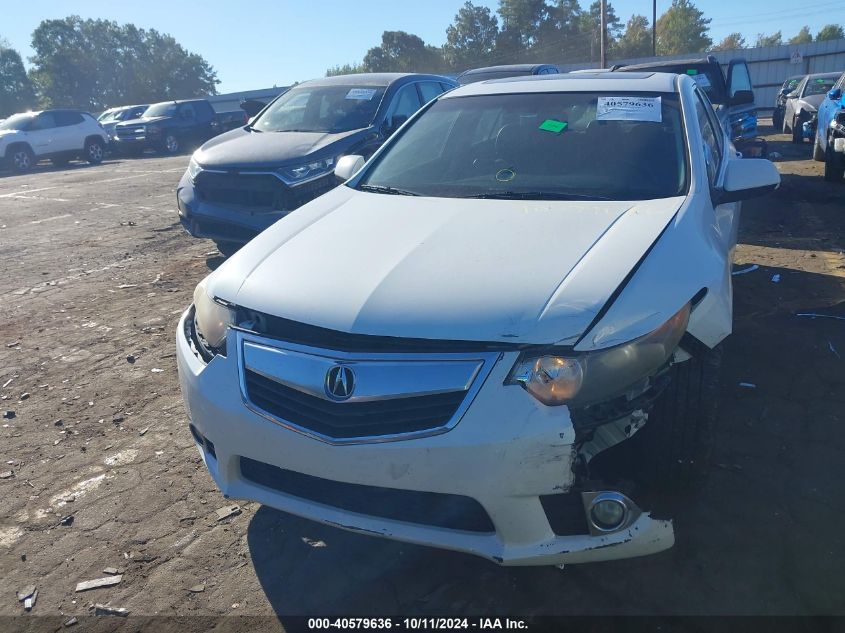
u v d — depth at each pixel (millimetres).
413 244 2695
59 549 2891
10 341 5242
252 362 2451
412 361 2205
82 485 3336
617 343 2197
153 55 97562
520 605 2494
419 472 2166
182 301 6020
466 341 2186
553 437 2111
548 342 2158
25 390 4383
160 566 2771
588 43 85312
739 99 10297
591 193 3145
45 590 2664
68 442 3734
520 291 2299
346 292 2408
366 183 3682
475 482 2137
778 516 2848
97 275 7012
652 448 2506
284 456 2348
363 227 2947
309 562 2764
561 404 2145
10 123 21250
